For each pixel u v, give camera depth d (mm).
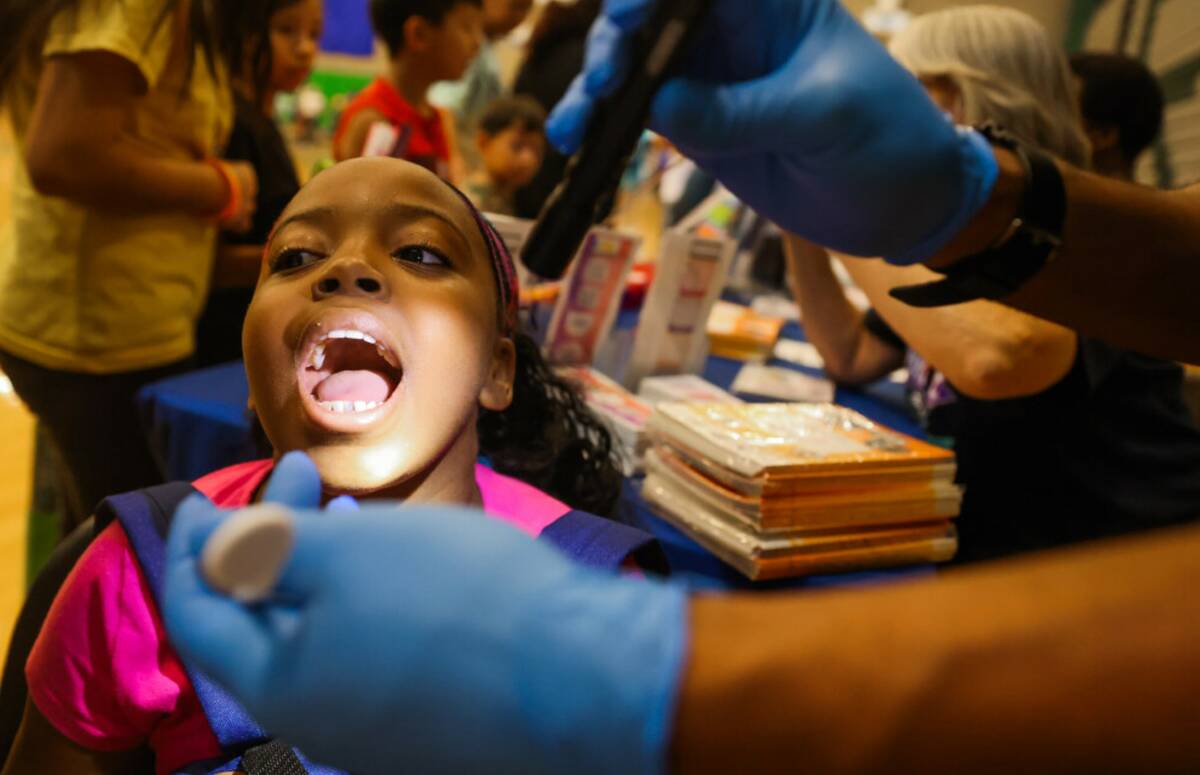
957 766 258
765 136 648
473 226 785
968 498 1340
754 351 1903
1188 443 1277
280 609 332
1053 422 1263
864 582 1028
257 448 1187
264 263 764
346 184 744
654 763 280
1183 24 2604
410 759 313
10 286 1403
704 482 1060
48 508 1791
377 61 5195
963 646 263
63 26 1215
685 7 620
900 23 3178
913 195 684
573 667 289
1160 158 2760
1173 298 733
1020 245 714
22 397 1449
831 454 1037
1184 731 247
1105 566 276
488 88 3666
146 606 693
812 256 1651
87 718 706
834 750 265
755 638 282
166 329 1448
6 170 6293
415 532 321
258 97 1756
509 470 1052
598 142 626
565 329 1515
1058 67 1336
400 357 686
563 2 2602
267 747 657
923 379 1542
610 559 745
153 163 1327
